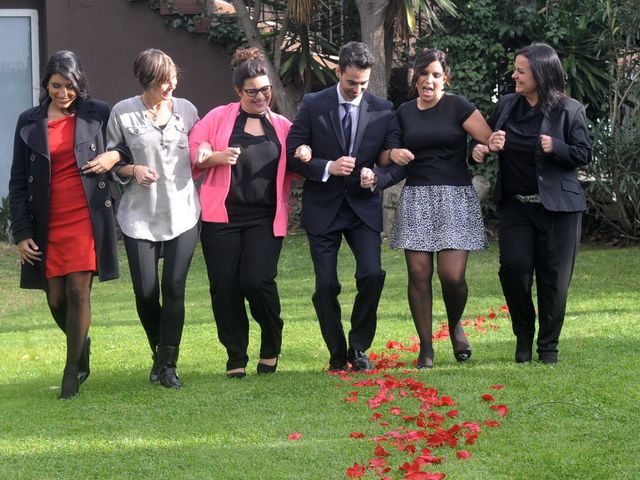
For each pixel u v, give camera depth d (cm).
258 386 743
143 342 939
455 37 1555
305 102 777
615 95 1454
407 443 603
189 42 1667
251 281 764
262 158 764
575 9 1548
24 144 734
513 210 787
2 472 578
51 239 732
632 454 585
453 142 780
